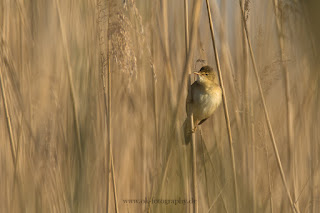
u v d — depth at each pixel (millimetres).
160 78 8906
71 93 8453
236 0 9602
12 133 8078
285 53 8320
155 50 9086
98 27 7195
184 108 8570
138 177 9477
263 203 8414
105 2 7098
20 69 9422
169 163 7570
